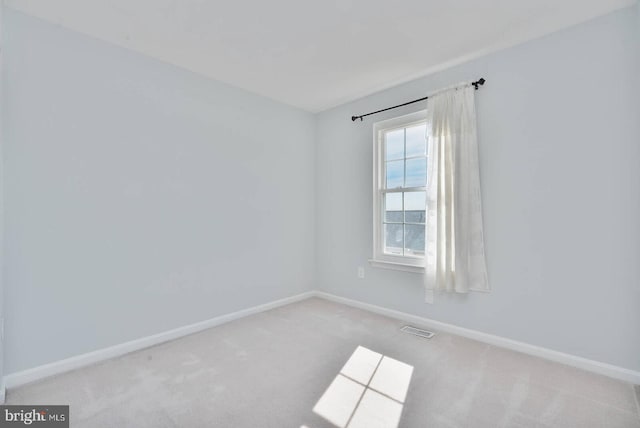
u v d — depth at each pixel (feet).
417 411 5.60
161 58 8.61
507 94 8.11
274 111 11.69
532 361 7.46
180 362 7.46
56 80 7.02
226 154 10.25
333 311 11.31
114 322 7.88
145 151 8.41
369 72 9.48
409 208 10.44
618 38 6.67
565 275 7.34
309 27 7.25
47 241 6.91
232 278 10.43
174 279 9.00
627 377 6.58
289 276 12.31
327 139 12.83
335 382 6.56
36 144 6.76
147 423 5.30
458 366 7.22
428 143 9.23
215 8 6.53
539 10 6.65
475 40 7.78
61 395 6.11
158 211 8.67
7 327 6.42
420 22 7.06
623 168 6.65
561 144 7.36
